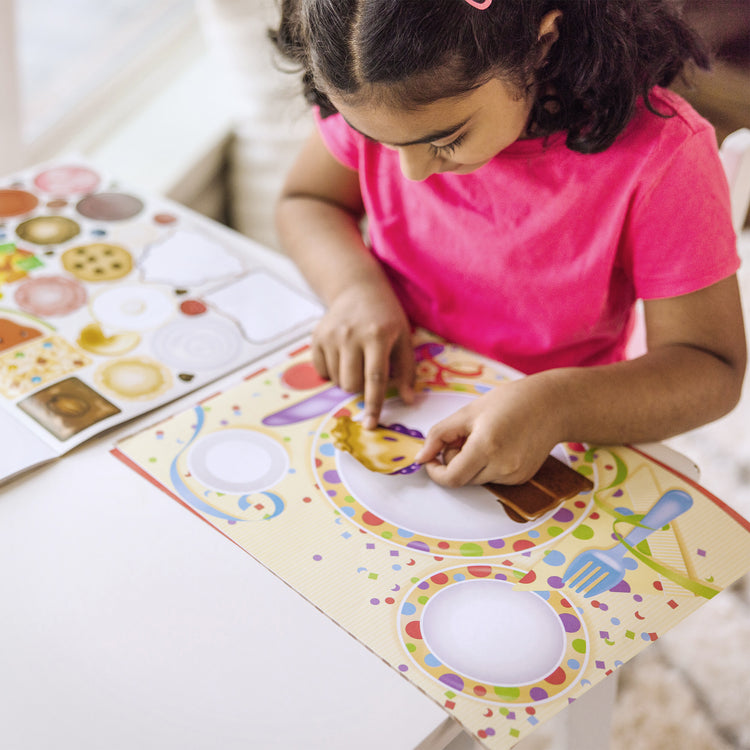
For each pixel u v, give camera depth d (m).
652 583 0.57
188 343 0.75
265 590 0.55
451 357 0.78
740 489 1.46
